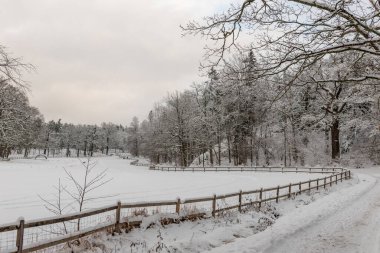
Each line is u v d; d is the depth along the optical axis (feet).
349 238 37.40
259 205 56.34
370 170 155.12
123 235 33.14
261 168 176.55
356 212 53.78
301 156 198.70
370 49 22.17
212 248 32.48
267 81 23.84
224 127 208.03
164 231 36.65
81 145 582.76
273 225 43.86
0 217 50.55
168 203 40.11
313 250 32.96
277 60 22.53
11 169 164.25
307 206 59.93
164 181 118.93
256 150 209.05
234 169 185.98
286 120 185.47
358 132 182.60
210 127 224.94
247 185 104.06
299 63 23.67
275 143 215.10
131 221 35.22
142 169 225.15
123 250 29.60
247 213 49.85
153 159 352.08
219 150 219.20
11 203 63.57
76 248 28.37
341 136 197.57
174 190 88.63
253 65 23.00
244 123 189.47
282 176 142.31
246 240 35.47
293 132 192.13
